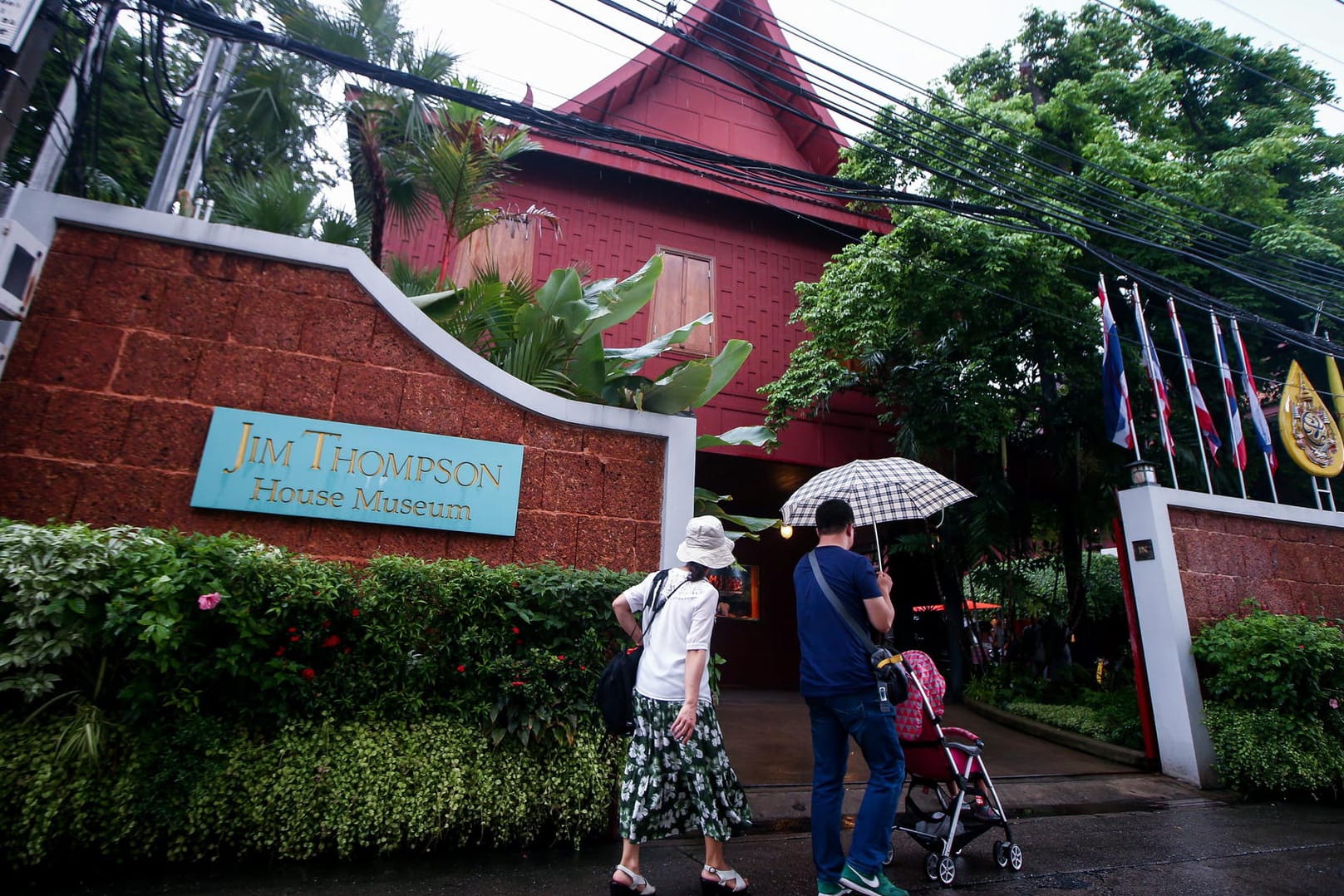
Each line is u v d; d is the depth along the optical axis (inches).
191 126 227.6
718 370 248.5
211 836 134.1
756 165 243.4
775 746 287.6
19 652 121.2
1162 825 207.2
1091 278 413.1
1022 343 409.1
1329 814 233.1
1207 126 500.1
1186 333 427.5
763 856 160.6
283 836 135.6
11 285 154.4
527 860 149.0
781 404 418.0
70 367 161.6
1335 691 258.2
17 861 120.4
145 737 131.3
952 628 449.4
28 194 167.0
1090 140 418.0
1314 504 442.0
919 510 161.9
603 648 168.9
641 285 253.1
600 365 228.8
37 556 124.6
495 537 184.5
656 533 200.5
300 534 168.7
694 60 482.6
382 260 303.7
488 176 320.8
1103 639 584.7
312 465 171.2
